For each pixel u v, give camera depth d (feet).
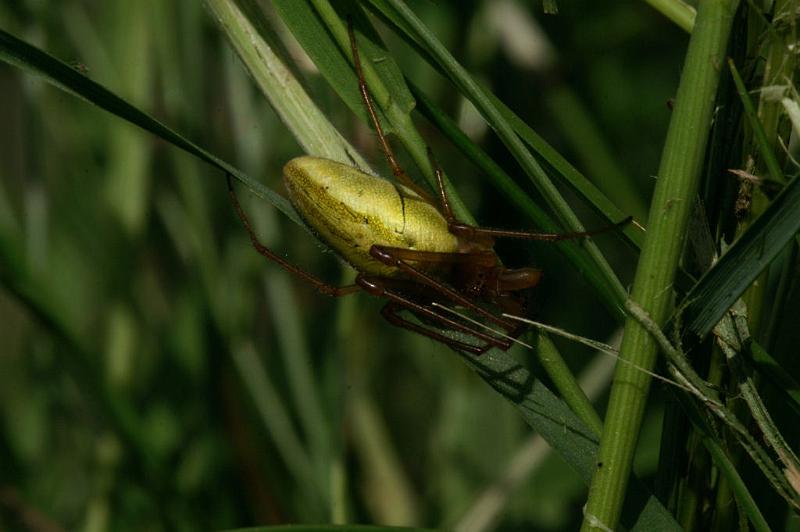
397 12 0.38
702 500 0.39
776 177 0.37
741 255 0.37
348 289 0.42
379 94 0.39
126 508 0.46
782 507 0.39
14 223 0.46
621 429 0.37
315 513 0.46
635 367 0.37
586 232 0.38
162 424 0.46
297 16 0.39
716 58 0.36
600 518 0.37
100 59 0.46
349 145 0.41
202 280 0.46
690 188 0.37
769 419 0.38
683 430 0.39
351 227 0.40
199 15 0.46
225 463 0.46
